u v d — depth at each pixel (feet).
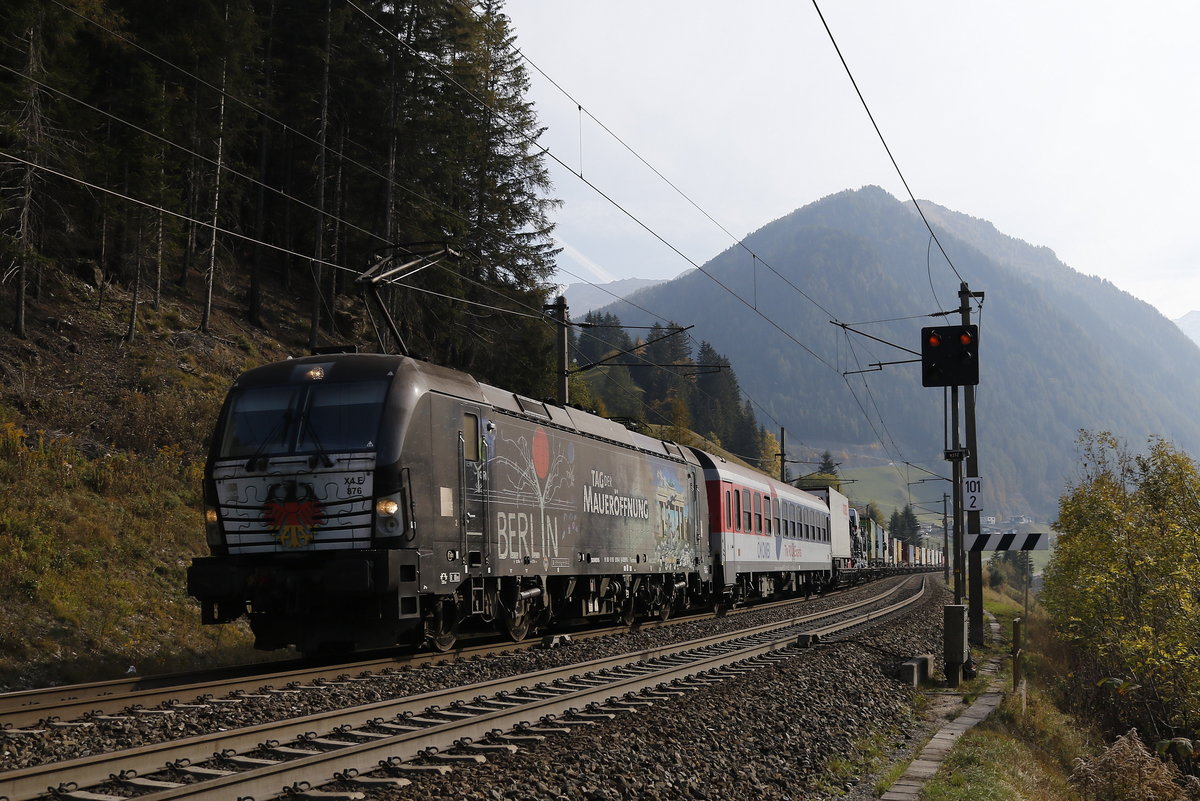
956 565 93.76
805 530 122.21
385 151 139.54
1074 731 48.91
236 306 131.64
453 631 46.70
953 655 51.60
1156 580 57.31
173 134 115.65
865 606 103.96
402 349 49.39
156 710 28.81
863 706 40.63
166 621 54.85
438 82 139.33
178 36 120.88
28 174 93.45
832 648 56.44
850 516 171.63
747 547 94.17
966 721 40.22
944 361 63.67
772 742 30.99
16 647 45.06
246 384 42.75
